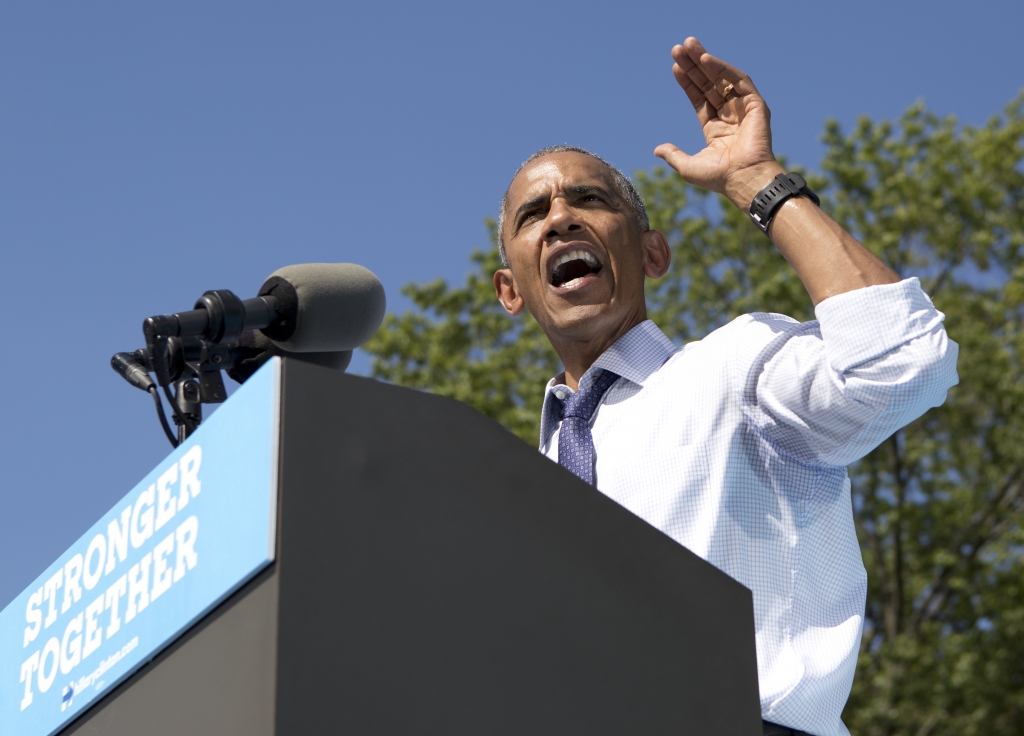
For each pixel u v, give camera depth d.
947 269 33.44
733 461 4.40
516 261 5.41
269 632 2.32
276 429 2.45
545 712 2.54
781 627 4.20
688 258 33.44
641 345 5.01
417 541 2.52
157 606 2.67
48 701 3.05
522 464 2.72
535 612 2.61
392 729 2.35
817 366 4.27
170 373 4.28
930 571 32.59
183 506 2.67
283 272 4.52
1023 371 32.00
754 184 4.77
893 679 29.25
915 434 33.00
